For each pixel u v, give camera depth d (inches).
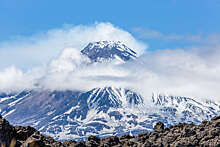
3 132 3590.1
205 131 3858.3
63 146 3924.7
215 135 3809.1
